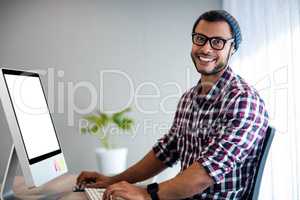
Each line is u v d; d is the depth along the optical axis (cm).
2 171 326
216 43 141
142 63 321
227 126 134
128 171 168
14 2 325
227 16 143
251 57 296
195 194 129
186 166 154
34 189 162
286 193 282
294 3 283
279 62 288
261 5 294
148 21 321
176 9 319
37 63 325
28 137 138
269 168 287
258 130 135
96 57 323
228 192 139
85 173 171
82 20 324
